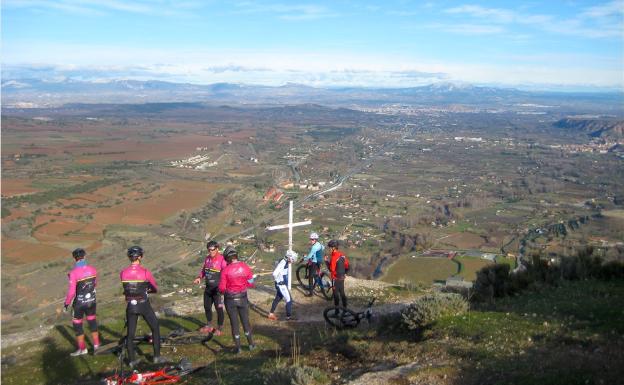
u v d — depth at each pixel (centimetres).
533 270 1302
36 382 959
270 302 1397
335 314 1145
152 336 988
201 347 1063
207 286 1141
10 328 2136
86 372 983
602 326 798
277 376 736
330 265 1260
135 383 830
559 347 720
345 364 798
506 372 645
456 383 642
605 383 569
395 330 948
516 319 874
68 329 1229
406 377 675
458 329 851
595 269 1269
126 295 962
